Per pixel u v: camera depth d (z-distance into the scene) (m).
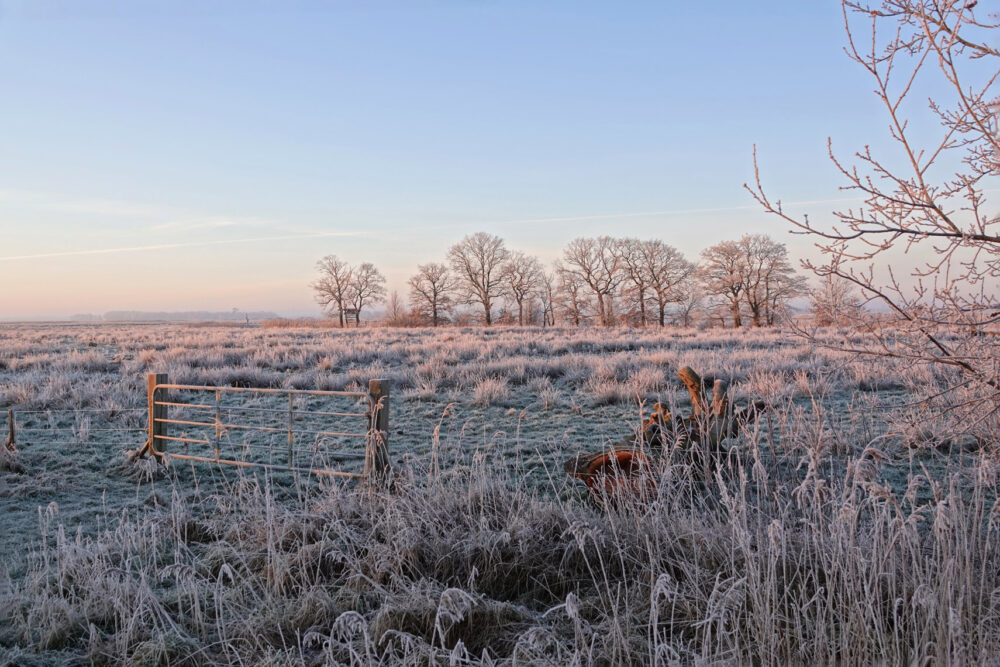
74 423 11.39
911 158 3.62
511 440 10.38
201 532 6.21
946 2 3.43
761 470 5.11
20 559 5.72
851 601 4.17
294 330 58.59
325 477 8.47
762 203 4.01
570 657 3.99
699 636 4.25
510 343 29.00
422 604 4.54
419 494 6.18
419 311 97.12
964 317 3.97
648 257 87.81
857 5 3.57
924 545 4.95
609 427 11.35
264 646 4.36
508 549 5.37
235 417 12.67
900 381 8.75
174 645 4.26
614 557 5.23
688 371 6.80
